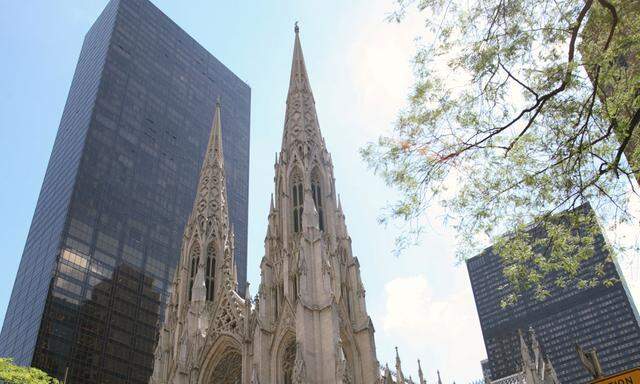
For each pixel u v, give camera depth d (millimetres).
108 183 154625
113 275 142625
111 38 181250
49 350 122750
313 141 84875
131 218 155250
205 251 89562
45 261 137875
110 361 131500
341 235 75688
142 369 136500
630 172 21016
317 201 79062
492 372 193875
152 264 153250
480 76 23562
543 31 22953
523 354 86562
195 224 92938
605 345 171250
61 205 146500
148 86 185750
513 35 23031
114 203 153125
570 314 181875
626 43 20688
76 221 141625
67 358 124688
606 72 21359
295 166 81750
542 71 22844
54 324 126125
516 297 26000
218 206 96625
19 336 129875
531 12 23031
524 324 193125
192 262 89312
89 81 177000
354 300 69625
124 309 140500
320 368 59500
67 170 154875
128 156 165000
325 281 65062
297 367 57688
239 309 74250
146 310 145125
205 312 79250
